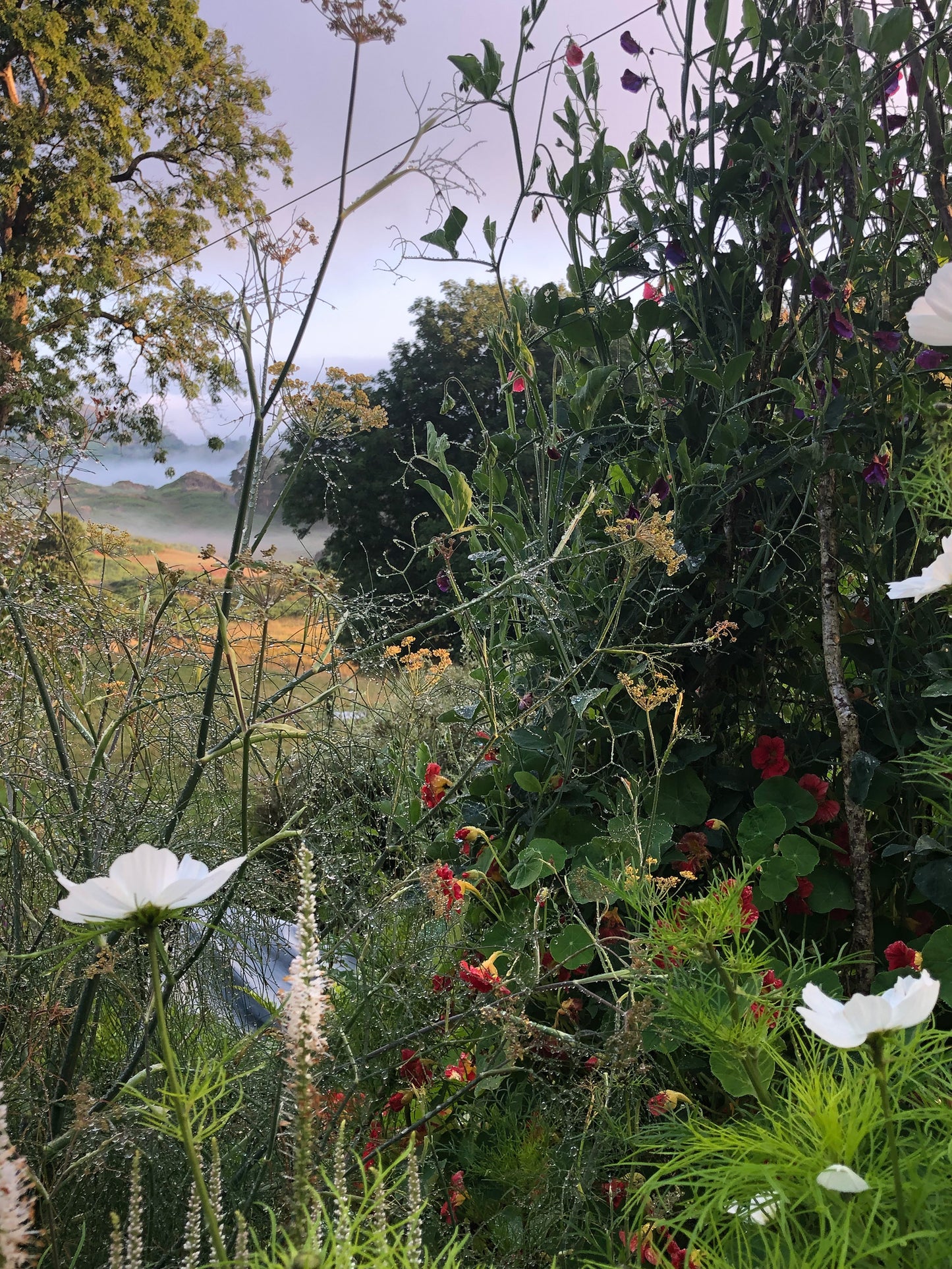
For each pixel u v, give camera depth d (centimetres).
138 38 1550
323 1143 112
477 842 215
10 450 172
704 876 202
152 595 160
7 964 130
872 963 175
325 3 124
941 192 190
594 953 172
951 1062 99
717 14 207
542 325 226
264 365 135
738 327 218
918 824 195
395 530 1770
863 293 206
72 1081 123
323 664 142
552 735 207
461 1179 148
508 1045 131
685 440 199
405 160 135
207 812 165
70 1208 117
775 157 201
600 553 213
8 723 167
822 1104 94
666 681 208
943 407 128
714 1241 95
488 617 246
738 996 118
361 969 153
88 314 1197
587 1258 128
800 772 210
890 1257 78
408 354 2119
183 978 147
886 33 179
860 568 202
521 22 218
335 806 165
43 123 1477
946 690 165
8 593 145
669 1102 133
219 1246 69
